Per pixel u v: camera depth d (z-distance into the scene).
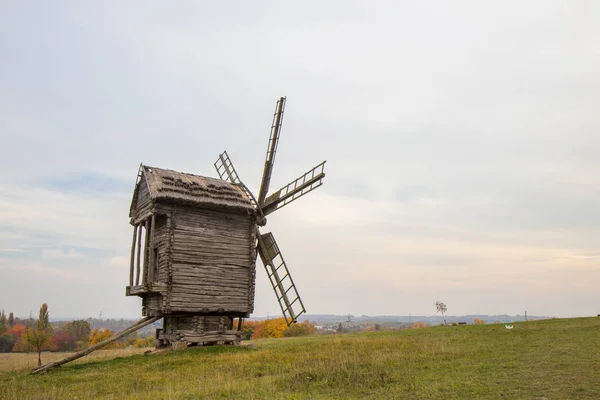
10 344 112.06
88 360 26.36
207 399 14.00
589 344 21.55
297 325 106.38
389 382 15.12
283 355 23.11
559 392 12.45
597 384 13.05
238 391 14.92
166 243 27.30
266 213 33.38
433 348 22.66
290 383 15.74
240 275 29.50
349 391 14.23
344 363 18.62
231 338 28.88
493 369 16.34
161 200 27.16
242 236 30.19
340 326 183.38
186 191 28.22
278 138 34.62
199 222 28.59
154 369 21.33
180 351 26.27
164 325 29.61
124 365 23.11
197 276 27.78
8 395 16.08
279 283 32.22
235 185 33.03
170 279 26.80
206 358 23.61
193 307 27.28
